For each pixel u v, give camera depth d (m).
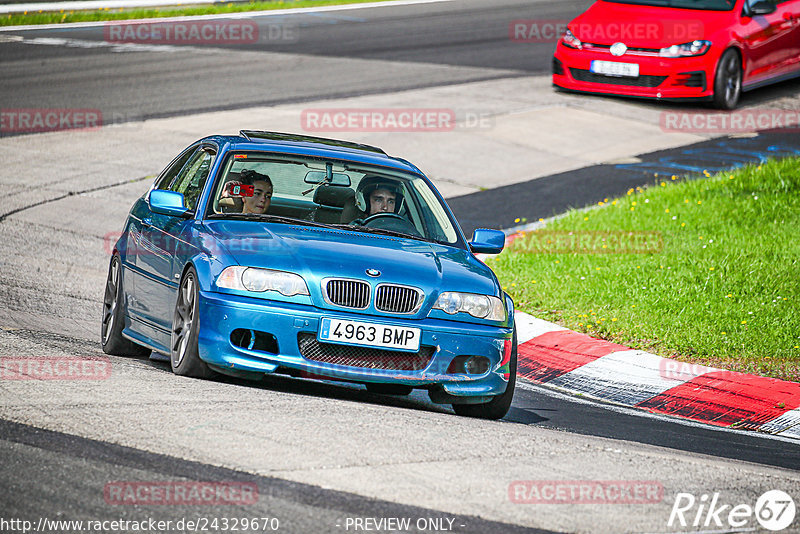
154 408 20.84
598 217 46.75
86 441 18.61
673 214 46.34
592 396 30.16
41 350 26.55
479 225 47.12
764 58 69.25
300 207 28.16
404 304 24.11
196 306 24.00
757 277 38.31
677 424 27.36
